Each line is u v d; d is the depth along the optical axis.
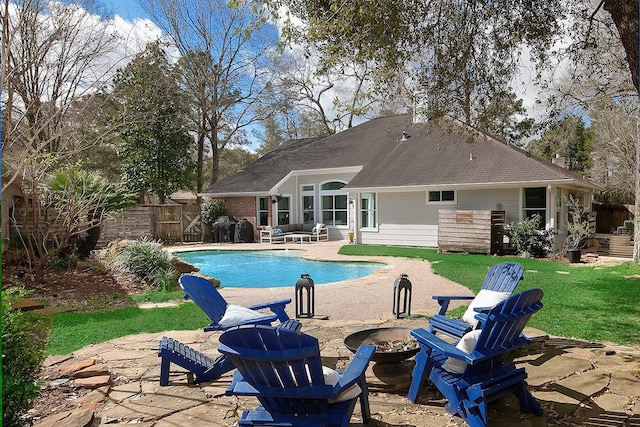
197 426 3.42
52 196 10.67
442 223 16.34
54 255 11.23
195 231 23.17
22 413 2.97
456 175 17.27
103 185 11.88
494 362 3.55
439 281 10.35
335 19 5.94
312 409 2.83
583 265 12.86
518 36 7.00
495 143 18.12
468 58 7.04
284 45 6.34
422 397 3.94
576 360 4.64
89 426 3.38
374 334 4.63
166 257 11.27
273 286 11.94
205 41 27.41
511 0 6.84
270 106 31.42
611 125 23.84
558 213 16.23
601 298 7.95
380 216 19.72
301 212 24.73
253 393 2.83
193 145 31.47
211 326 3.92
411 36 6.77
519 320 3.41
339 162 23.20
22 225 12.10
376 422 3.49
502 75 7.28
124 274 10.54
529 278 10.38
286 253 18.31
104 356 5.11
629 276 10.62
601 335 5.62
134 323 6.70
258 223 23.39
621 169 25.25
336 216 23.41
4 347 2.84
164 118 24.08
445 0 6.82
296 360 2.60
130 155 24.52
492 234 15.39
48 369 4.60
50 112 8.30
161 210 21.80
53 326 6.48
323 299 8.60
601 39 10.50
